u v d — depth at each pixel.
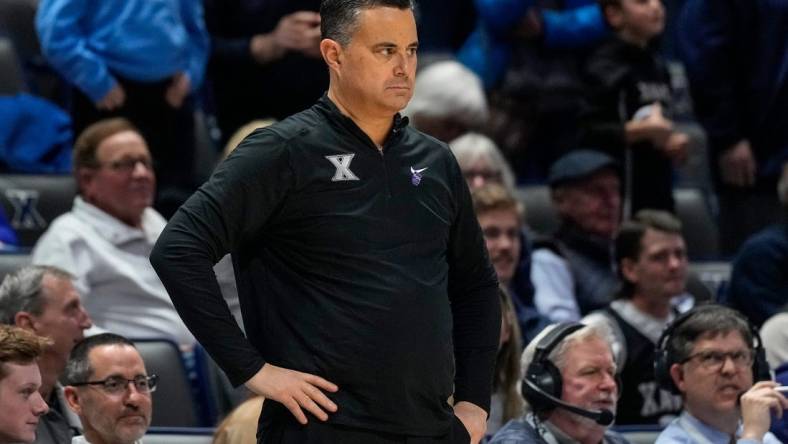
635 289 20.02
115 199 19.50
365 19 10.57
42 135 23.03
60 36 21.75
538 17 24.83
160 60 21.95
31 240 21.69
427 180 10.86
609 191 22.08
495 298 11.55
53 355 16.09
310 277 10.57
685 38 25.94
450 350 10.73
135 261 19.58
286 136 10.60
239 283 10.88
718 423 16.09
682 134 25.09
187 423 17.70
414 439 10.59
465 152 21.73
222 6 23.98
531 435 15.44
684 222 25.16
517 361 17.59
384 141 10.86
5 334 12.80
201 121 24.47
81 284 19.08
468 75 23.12
